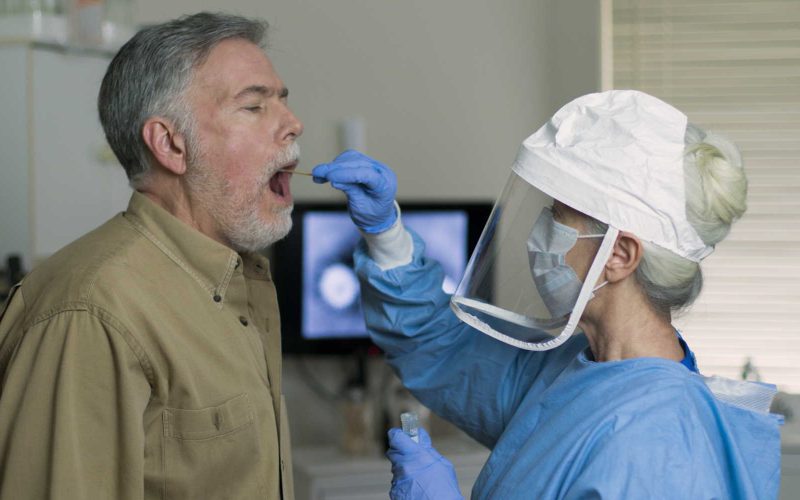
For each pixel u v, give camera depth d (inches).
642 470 50.7
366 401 141.9
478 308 60.4
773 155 131.0
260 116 62.4
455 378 68.6
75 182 115.1
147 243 60.4
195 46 61.1
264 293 67.3
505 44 149.1
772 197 130.5
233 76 61.2
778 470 54.9
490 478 60.1
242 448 59.8
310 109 148.2
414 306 68.1
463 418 69.7
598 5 134.8
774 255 129.9
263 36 65.1
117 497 54.6
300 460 136.1
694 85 133.1
